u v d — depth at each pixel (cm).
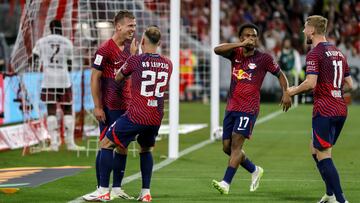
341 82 1783
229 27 6494
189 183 2181
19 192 1994
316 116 1781
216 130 3431
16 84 3331
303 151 3047
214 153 2947
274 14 6556
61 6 2970
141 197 1875
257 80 1959
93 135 3484
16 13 5722
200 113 5012
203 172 2422
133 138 1831
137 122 1803
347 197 1961
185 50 5009
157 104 1812
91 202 1853
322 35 1789
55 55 2941
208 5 6531
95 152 2970
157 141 3381
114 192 1922
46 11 3042
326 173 1783
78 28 3169
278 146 3231
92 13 3206
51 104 3000
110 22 3041
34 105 3241
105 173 1852
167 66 1822
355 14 6322
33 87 3219
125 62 1833
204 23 6469
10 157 2816
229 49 1931
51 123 2998
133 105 1809
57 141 3020
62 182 2177
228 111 1983
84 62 3403
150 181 2034
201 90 5950
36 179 2238
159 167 2536
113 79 1878
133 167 2523
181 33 5012
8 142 3059
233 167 1962
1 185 2112
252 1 6625
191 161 2702
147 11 3666
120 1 3266
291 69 5616
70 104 2997
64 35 3156
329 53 1767
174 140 2792
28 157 2817
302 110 5269
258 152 3014
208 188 2091
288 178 2298
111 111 1884
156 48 1820
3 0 5888
